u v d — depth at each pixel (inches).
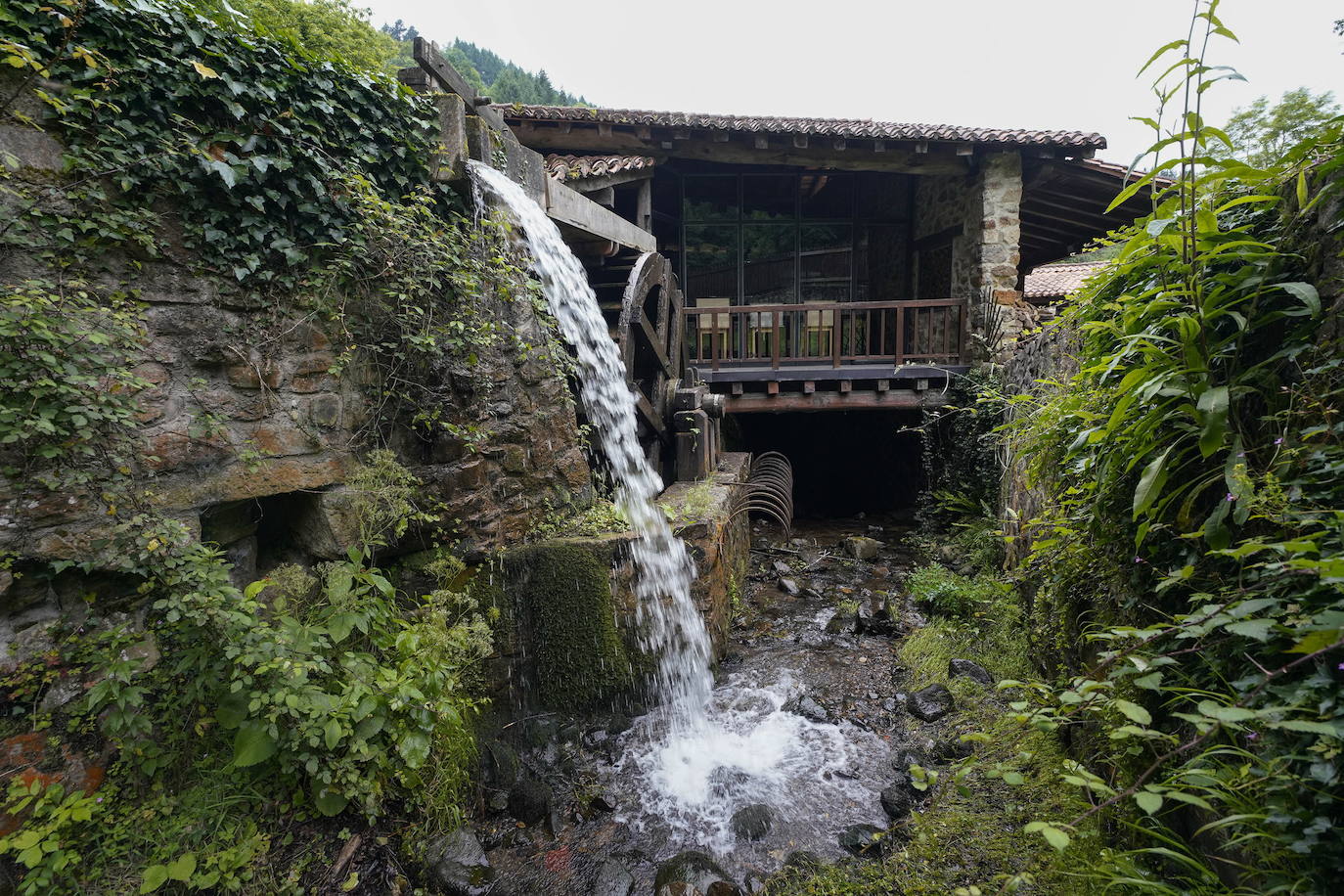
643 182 243.6
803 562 216.2
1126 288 75.7
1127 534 72.6
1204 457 54.7
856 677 135.6
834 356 263.4
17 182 65.6
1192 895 49.4
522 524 123.9
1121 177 255.6
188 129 79.0
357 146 98.2
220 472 82.7
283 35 88.9
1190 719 41.8
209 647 75.4
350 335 98.8
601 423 157.2
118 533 70.6
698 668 131.0
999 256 261.3
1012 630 131.2
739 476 202.7
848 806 95.7
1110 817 68.8
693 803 97.8
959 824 82.3
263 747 72.6
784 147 255.9
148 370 75.5
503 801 96.4
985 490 211.2
